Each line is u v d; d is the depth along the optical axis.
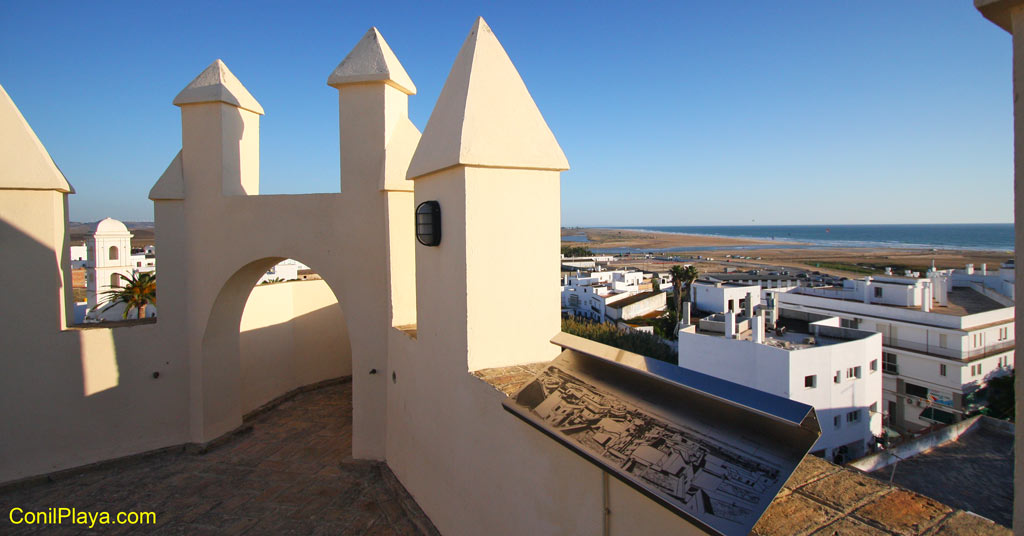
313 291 11.21
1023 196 1.45
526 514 3.72
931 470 13.48
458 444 4.81
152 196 7.73
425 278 5.54
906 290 29.16
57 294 7.13
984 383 25.25
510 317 4.83
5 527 5.94
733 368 20.28
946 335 25.31
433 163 5.03
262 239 7.45
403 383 6.34
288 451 7.89
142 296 22.02
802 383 18.70
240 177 8.05
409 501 5.96
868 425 20.27
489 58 5.20
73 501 6.50
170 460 7.61
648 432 2.56
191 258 7.85
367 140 7.08
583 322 37.56
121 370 7.50
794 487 2.67
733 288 35.62
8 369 6.83
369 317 7.09
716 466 2.15
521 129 4.91
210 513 6.18
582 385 3.24
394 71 7.06
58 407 7.10
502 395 4.01
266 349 9.93
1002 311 26.33
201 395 7.88
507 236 4.79
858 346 19.78
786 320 28.44
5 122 6.87
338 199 7.17
